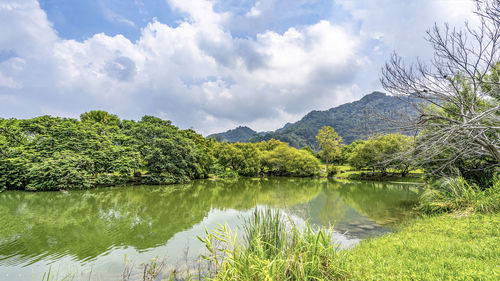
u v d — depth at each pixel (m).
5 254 8.84
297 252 4.73
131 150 32.34
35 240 10.29
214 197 22.62
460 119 8.16
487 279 3.67
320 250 4.80
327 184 35.62
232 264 4.60
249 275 4.25
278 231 5.73
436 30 6.56
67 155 25.55
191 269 7.17
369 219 13.35
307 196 23.27
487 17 5.79
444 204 10.11
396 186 29.95
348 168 59.03
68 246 9.62
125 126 42.16
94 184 27.05
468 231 6.80
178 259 8.12
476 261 4.53
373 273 4.57
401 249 6.03
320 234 5.16
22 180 23.78
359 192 25.36
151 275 6.91
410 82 7.07
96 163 27.70
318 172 55.03
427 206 11.70
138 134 36.59
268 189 29.62
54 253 8.91
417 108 7.52
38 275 7.22
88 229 11.87
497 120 6.88
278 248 5.23
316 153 92.75
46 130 28.92
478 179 11.93
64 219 13.76
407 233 7.77
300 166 53.28
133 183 32.06
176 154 37.28
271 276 4.02
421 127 7.46
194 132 57.53
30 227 12.13
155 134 38.72
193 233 11.17
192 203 19.36
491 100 8.92
